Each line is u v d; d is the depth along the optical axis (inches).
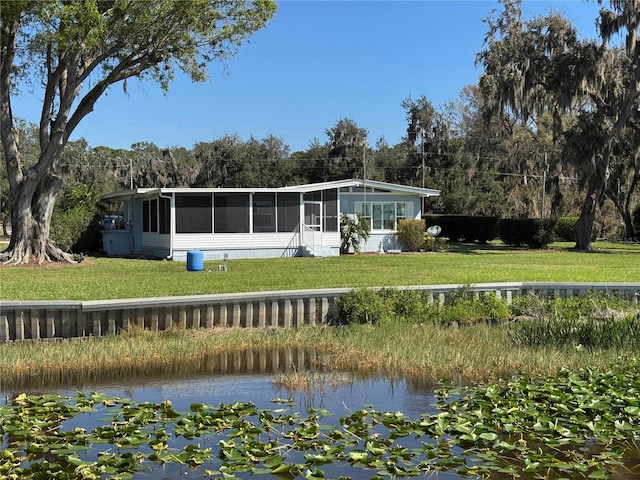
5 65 746.2
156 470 190.7
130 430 217.6
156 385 299.0
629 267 742.5
